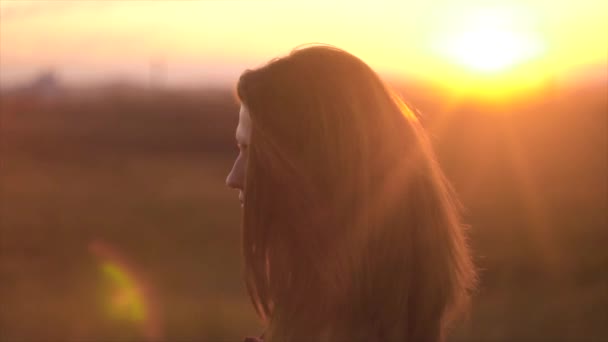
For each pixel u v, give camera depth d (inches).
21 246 724.0
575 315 402.9
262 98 47.4
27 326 411.8
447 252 49.0
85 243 742.5
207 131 1691.7
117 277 597.0
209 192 1149.7
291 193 46.0
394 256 46.2
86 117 1777.8
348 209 45.9
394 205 47.1
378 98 49.2
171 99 1919.3
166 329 406.3
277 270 46.8
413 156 49.2
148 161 1480.1
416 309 46.9
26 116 1396.4
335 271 45.2
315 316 45.4
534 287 488.4
